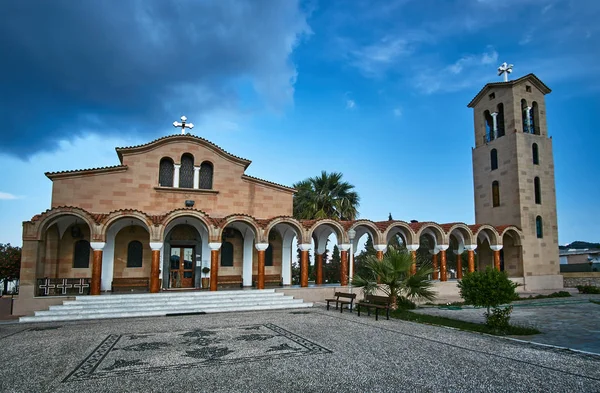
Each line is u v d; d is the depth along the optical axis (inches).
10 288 932.0
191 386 288.2
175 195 903.1
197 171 930.7
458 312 701.3
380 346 414.9
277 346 416.5
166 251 896.3
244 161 962.1
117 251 864.3
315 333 489.7
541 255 1194.6
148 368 335.6
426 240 1852.9
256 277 978.7
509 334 486.3
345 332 496.4
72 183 827.4
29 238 685.9
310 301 858.8
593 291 1101.1
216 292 780.0
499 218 1251.2
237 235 970.7
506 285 518.0
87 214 728.3
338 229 935.0
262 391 276.7
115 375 317.1
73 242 828.6
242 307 730.8
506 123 1250.6
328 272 1460.4
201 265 916.6
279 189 997.2
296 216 1299.2
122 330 522.9
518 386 287.1
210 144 938.7
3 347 427.5
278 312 704.4
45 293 717.9
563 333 493.7
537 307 789.2
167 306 704.4
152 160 895.7
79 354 389.4
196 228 928.3
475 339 453.1
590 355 377.1
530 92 1273.4
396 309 693.9
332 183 1272.1
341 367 335.3
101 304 690.8
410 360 357.7
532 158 1229.7
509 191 1220.5
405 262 700.7
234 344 427.8
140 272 877.8
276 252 1008.2
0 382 301.9
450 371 323.0
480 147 1343.5
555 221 1237.1
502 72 1300.4
